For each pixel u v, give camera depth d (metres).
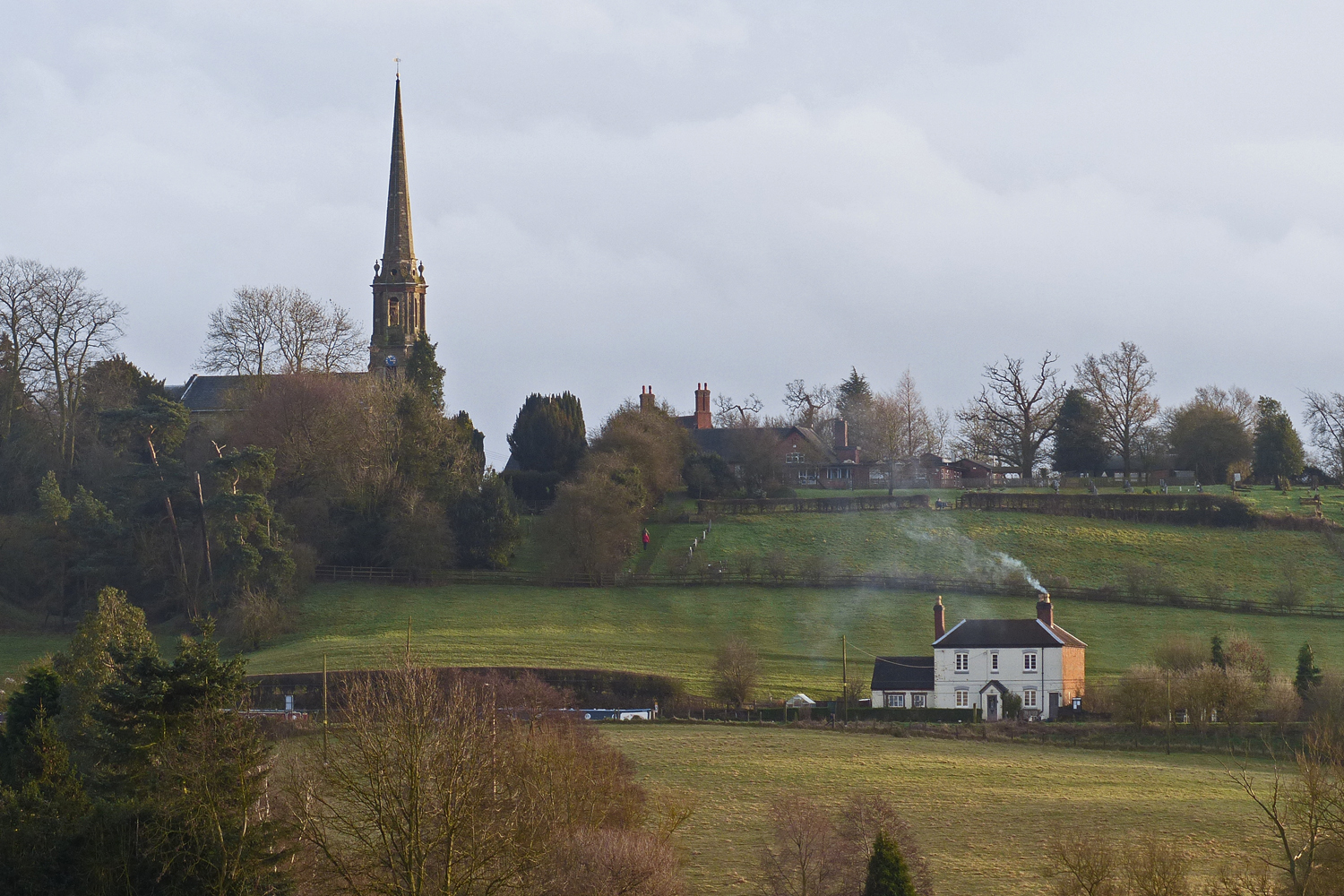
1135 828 142.62
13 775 126.12
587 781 119.00
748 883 120.81
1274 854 132.25
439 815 97.19
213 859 98.25
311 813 104.56
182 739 112.19
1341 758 122.00
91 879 99.56
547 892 100.50
